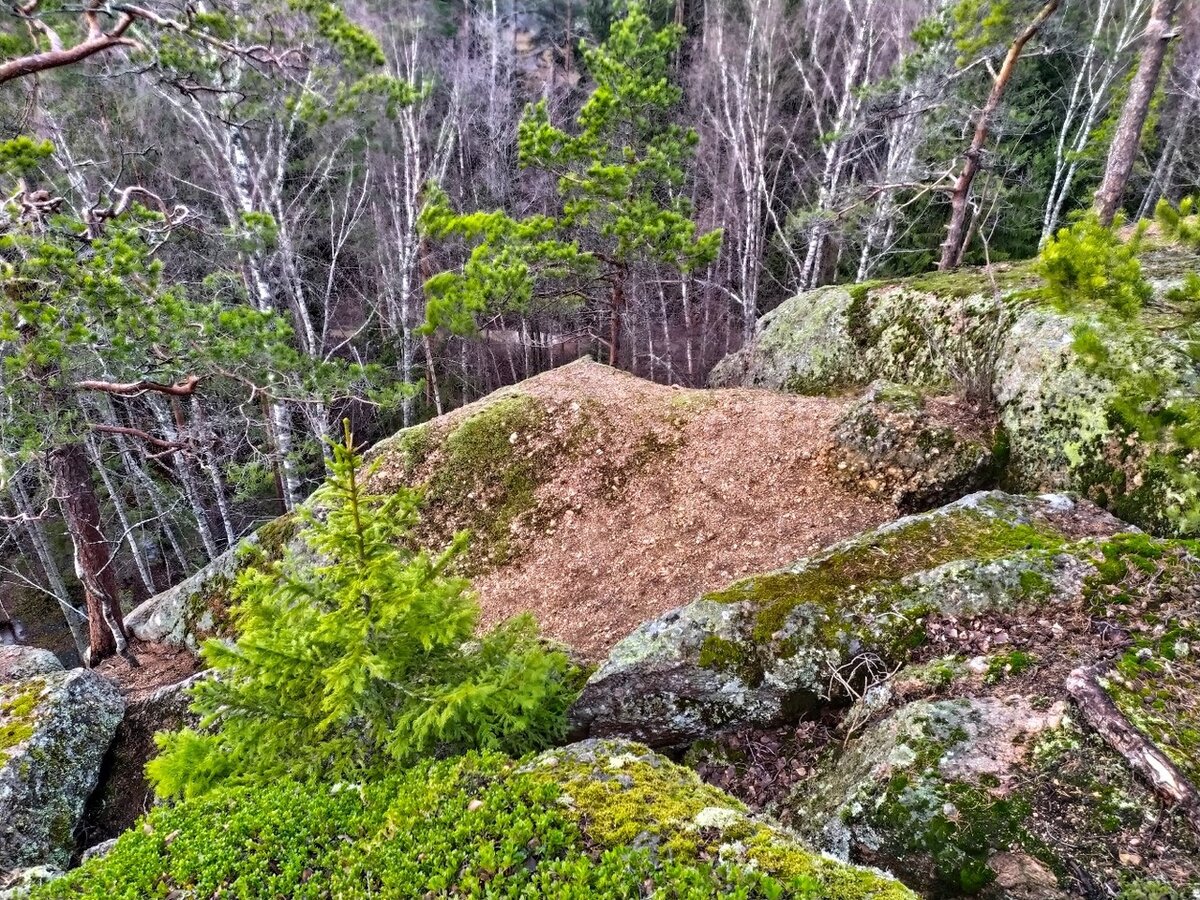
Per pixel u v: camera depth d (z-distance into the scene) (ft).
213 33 26.20
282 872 9.93
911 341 33.99
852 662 14.92
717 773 15.30
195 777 13.23
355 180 62.18
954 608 14.85
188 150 54.29
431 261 65.41
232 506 55.93
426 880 9.02
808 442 28.71
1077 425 20.79
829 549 18.43
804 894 7.96
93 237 24.76
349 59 36.11
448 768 11.52
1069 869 9.25
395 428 67.72
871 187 41.22
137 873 10.23
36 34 24.93
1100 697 10.95
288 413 41.45
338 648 13.37
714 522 26.96
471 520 32.91
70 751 22.31
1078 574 14.52
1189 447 17.75
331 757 13.35
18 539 51.49
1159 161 55.42
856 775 12.05
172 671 32.32
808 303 42.93
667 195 62.49
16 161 22.41
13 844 19.75
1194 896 8.42
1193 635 12.30
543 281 42.16
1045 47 45.32
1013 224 54.44
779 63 62.28
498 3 87.45
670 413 33.58
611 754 11.45
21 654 28.68
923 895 10.27
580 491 31.42
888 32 55.88
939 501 23.54
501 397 38.34
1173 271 25.04
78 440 24.91
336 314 72.38
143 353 22.93
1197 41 49.85
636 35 46.47
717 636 16.21
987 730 11.44
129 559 57.98
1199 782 9.54
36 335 21.85
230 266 46.09
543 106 38.24
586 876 8.55
